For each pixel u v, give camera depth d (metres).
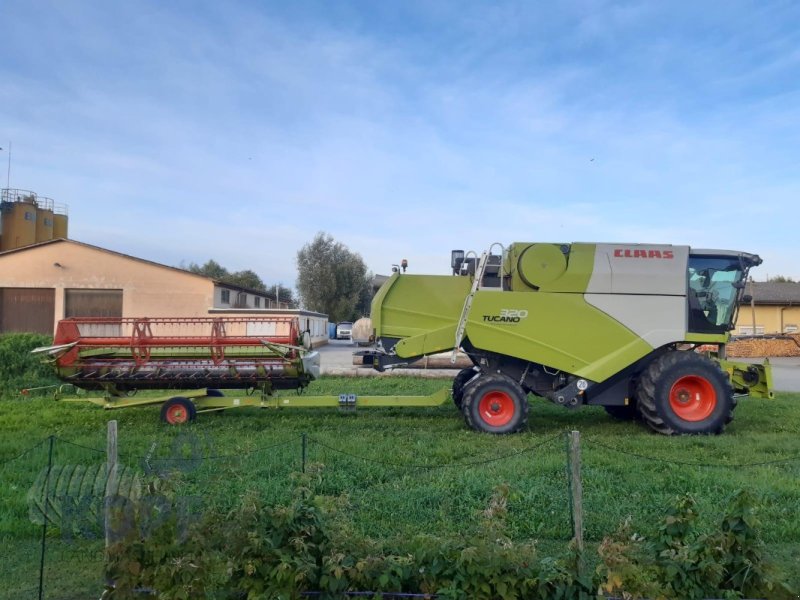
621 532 4.10
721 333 10.12
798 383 19.33
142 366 10.48
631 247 10.04
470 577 3.79
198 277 29.86
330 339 48.69
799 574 4.46
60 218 43.06
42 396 13.05
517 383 9.92
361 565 3.82
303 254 55.34
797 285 39.41
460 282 10.53
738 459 7.77
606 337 9.89
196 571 3.68
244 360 10.51
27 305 29.61
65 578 4.41
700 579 3.85
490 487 6.08
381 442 8.59
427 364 16.77
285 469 6.83
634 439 9.15
